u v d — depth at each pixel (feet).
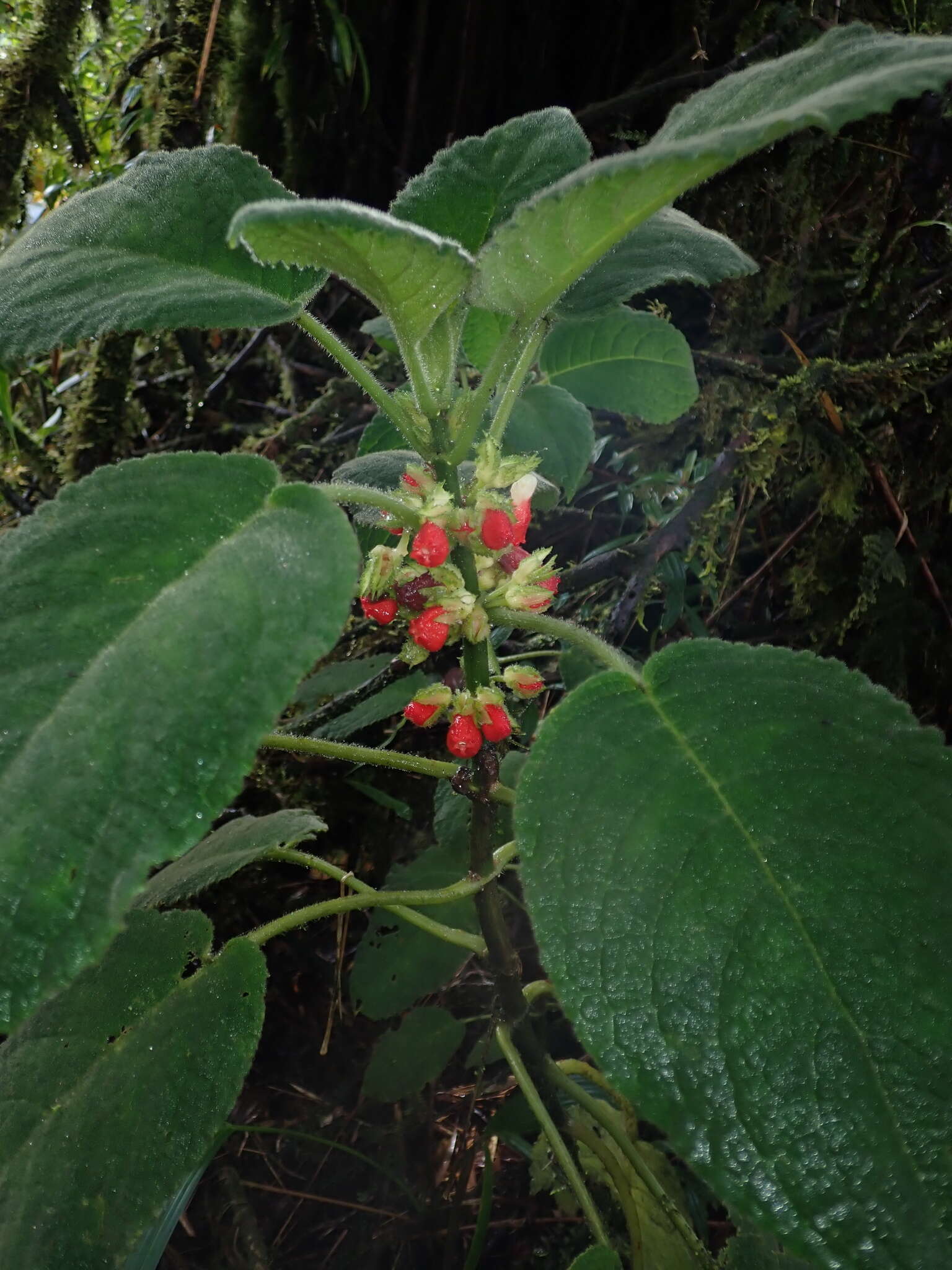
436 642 0.99
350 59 2.69
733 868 0.80
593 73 3.01
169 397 3.22
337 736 1.95
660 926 0.78
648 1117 0.73
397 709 1.95
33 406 3.23
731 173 2.43
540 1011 1.82
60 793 0.69
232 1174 1.90
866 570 2.15
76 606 0.79
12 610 0.79
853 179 2.30
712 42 2.78
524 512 1.08
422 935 1.79
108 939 0.66
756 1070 0.73
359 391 2.89
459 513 1.00
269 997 2.28
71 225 1.18
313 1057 2.18
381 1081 1.73
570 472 1.55
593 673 1.46
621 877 0.81
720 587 2.30
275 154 3.07
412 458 1.42
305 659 0.72
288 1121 2.06
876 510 2.20
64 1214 0.97
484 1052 1.91
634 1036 0.75
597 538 2.53
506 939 1.30
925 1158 0.70
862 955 0.76
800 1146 0.71
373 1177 1.94
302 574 0.77
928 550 2.15
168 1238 1.21
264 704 0.71
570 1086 1.44
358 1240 1.84
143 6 2.93
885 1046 0.73
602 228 0.90
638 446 2.48
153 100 2.88
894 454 2.18
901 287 2.22
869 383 2.13
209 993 1.08
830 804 0.83
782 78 0.94
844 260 2.40
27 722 0.73
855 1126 0.71
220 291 1.09
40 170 2.94
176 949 1.12
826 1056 0.73
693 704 0.90
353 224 0.77
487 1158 1.66
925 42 0.84
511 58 2.98
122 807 0.68
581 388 1.69
